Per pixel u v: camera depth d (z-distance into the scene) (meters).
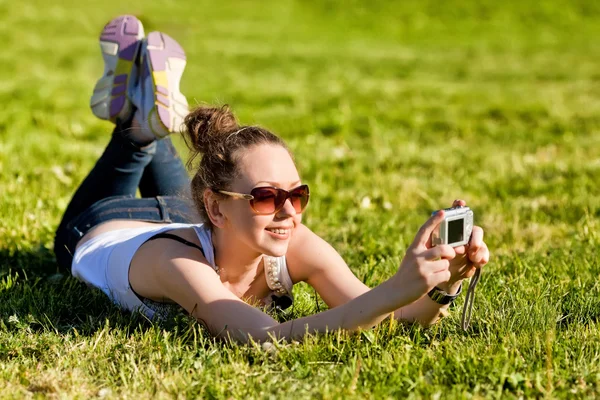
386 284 4.15
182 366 4.14
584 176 9.70
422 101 17.23
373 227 7.39
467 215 4.13
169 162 6.29
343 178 9.64
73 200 6.10
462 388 3.89
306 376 4.04
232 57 24.22
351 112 15.38
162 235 4.79
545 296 5.27
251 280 4.83
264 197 4.32
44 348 4.38
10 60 20.52
